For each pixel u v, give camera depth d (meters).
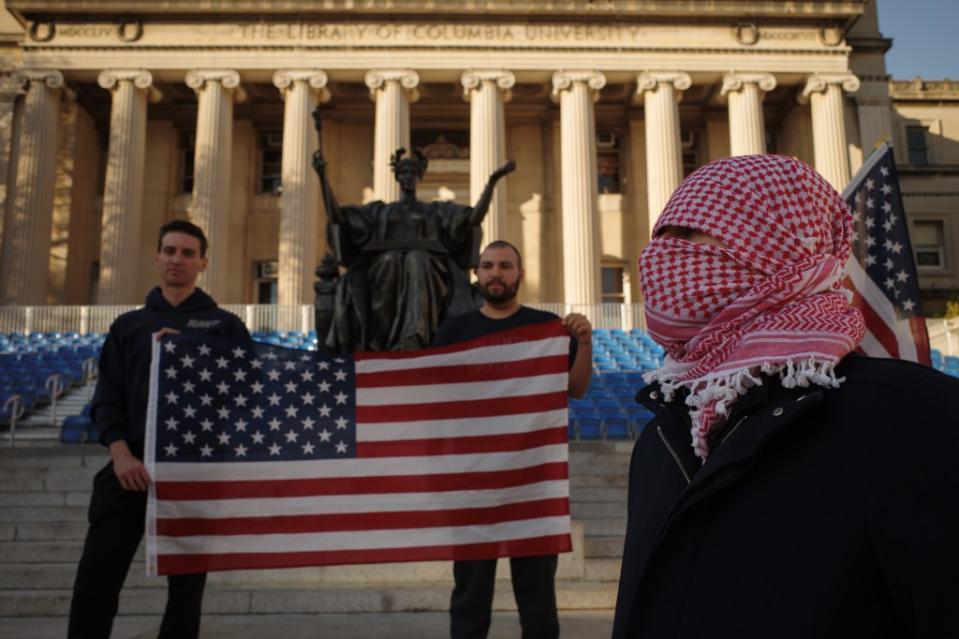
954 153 38.56
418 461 4.30
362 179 35.81
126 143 30.98
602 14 32.25
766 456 1.23
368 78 31.73
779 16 32.56
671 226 1.51
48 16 31.88
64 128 34.06
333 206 7.62
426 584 6.63
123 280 30.02
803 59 32.56
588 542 7.73
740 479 1.23
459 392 4.38
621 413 14.50
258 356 4.36
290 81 31.61
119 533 3.91
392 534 4.20
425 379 4.42
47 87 31.48
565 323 4.42
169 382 4.13
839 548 1.10
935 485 1.04
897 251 4.71
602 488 9.48
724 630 1.16
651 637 1.27
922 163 38.44
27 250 30.19
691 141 36.88
